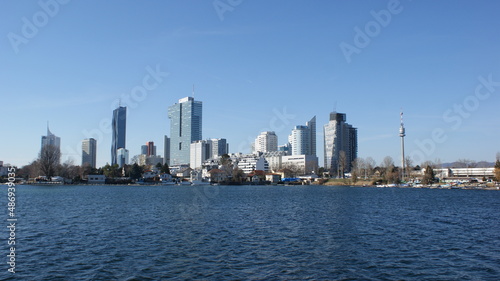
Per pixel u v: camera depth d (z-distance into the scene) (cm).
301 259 3950
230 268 3597
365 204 10669
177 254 4131
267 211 8562
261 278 3294
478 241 4953
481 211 8781
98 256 4012
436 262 3869
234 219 7062
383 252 4281
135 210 8594
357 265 3725
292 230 5781
